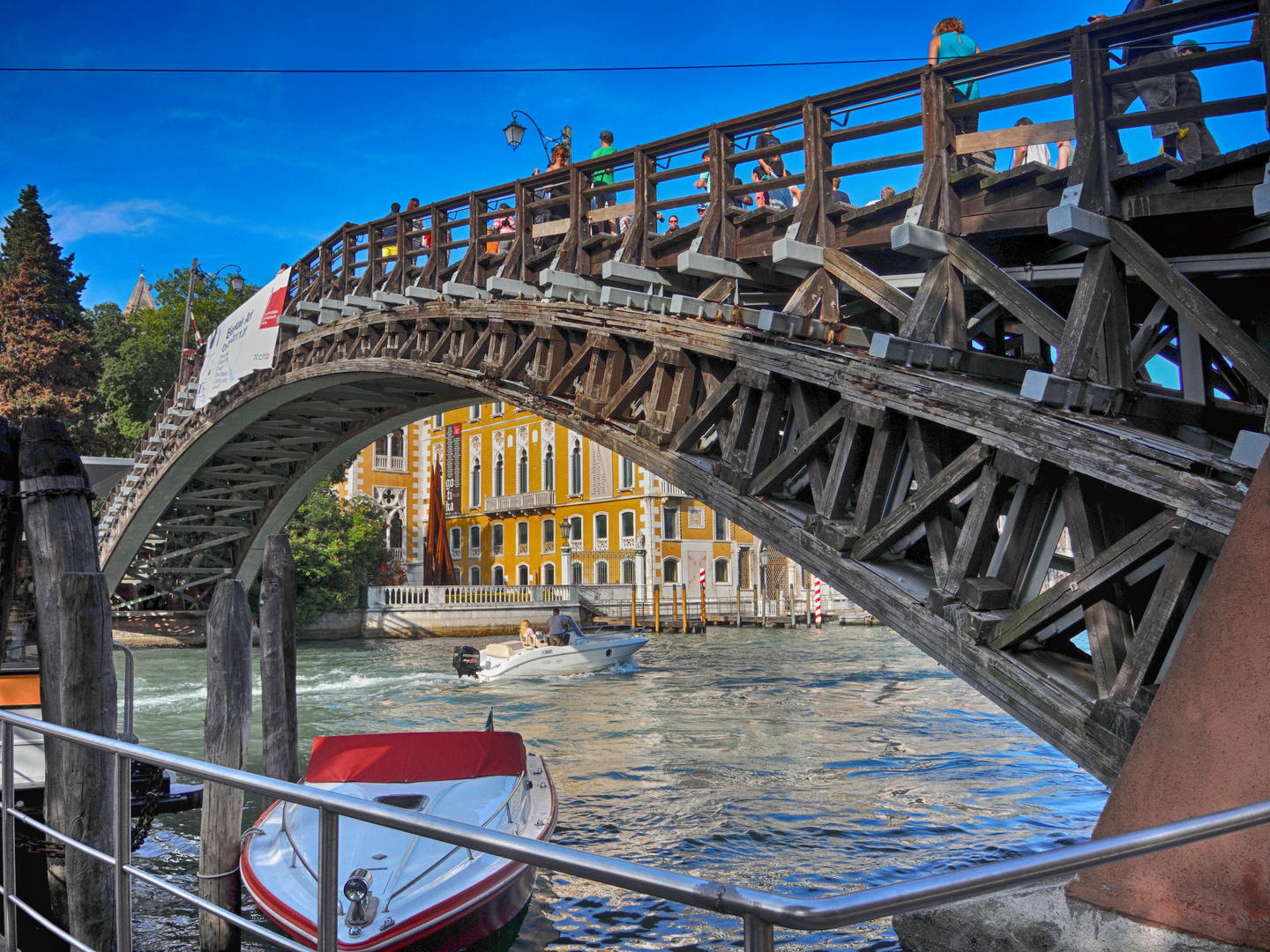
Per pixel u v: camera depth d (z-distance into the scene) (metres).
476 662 24.58
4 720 4.39
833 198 10.03
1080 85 7.13
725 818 10.42
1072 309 6.91
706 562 51.81
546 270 13.26
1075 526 6.19
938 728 16.33
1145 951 3.20
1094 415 6.71
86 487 6.56
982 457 6.83
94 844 5.56
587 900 7.84
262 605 9.67
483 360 15.05
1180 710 3.56
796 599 54.78
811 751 14.26
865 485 7.92
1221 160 6.29
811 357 8.74
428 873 6.68
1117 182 6.94
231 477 30.30
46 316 39.72
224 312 45.50
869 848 9.38
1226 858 3.18
